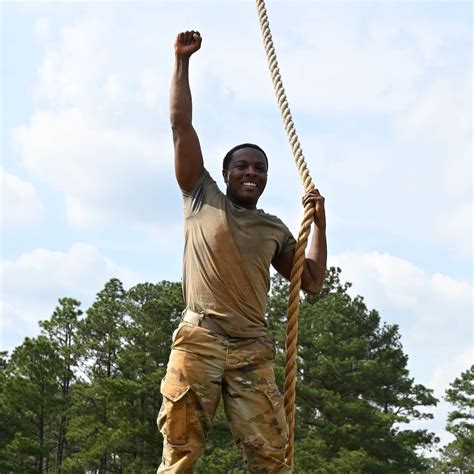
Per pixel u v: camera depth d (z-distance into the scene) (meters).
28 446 44.81
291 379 5.68
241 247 5.51
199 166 5.73
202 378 5.35
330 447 43.56
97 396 45.50
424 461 48.50
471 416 52.00
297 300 5.76
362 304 51.66
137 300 48.62
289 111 6.49
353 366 46.41
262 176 5.82
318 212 6.03
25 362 46.59
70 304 50.06
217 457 39.09
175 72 5.81
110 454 45.38
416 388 47.78
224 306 5.43
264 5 6.89
